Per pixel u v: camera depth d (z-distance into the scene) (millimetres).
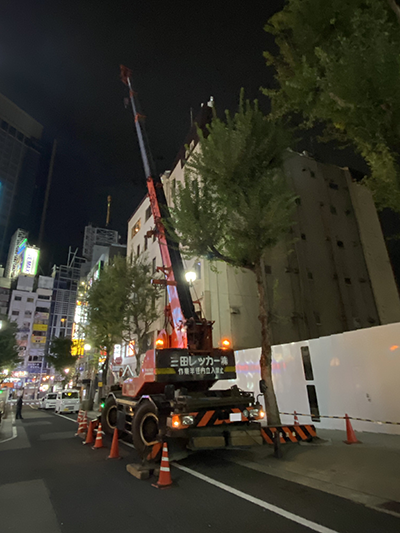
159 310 24172
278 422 8570
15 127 144125
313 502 4562
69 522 4199
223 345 8859
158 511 4488
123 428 9133
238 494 5043
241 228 9156
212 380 8727
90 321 23250
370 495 4672
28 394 66062
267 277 21688
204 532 3791
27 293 72875
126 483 5855
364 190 28469
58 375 69500
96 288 23500
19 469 7074
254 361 14484
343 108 4785
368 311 24688
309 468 6184
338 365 10508
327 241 25172
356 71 4320
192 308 9477
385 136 4562
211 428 6867
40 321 72562
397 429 8750
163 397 7781
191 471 6535
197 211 9344
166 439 7105
